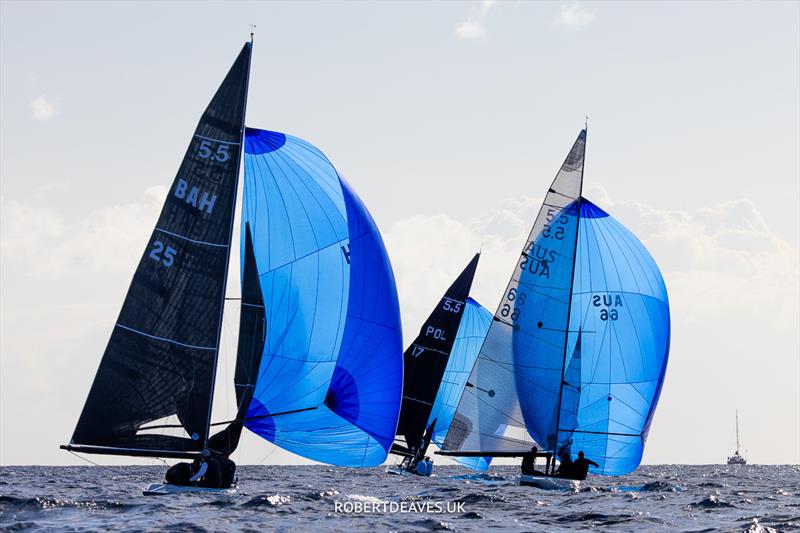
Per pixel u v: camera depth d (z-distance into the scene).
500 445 138.75
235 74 95.94
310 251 98.56
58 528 77.12
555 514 98.38
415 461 182.12
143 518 82.94
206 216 93.94
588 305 141.25
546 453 136.75
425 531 81.25
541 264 138.88
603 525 89.69
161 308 92.31
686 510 106.81
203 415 93.12
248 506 93.44
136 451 91.44
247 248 97.94
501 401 138.88
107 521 81.31
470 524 88.44
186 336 92.75
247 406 96.12
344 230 99.62
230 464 96.56
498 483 153.62
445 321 180.25
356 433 99.94
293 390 97.62
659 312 140.38
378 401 100.31
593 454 139.88
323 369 98.56
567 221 138.75
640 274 140.75
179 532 75.50
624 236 141.50
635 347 139.62
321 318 98.50
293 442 98.75
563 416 138.75
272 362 97.19
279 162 99.19
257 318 97.19
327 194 99.62
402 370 101.69
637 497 125.62
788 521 91.81
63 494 121.81
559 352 137.00
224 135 95.06
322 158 100.75
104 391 90.62
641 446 140.25
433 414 182.62
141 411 91.44
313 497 109.06
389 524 85.31
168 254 92.69
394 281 102.19
